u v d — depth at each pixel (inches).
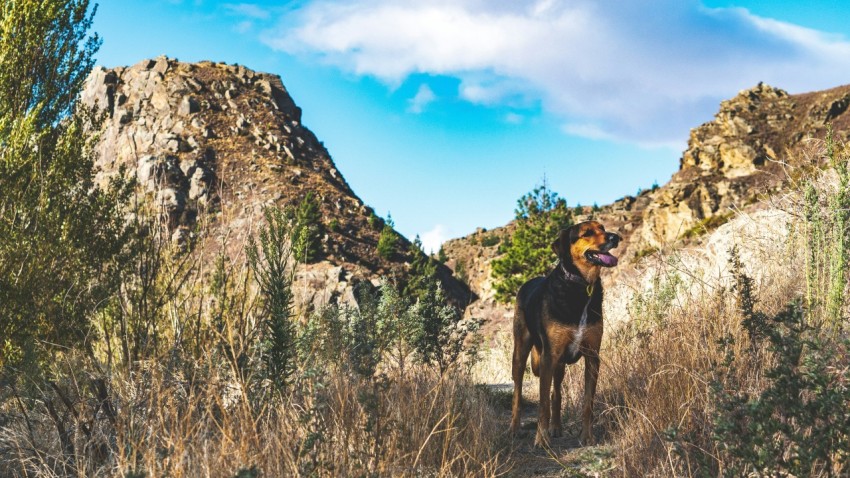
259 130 2940.5
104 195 287.4
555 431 213.8
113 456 151.6
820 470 116.3
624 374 217.0
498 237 3415.4
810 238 203.9
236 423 149.6
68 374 196.5
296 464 127.7
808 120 1609.3
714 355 188.9
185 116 2866.6
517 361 234.4
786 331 165.8
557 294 201.9
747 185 1430.9
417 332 231.8
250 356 184.1
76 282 254.5
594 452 153.4
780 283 237.5
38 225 271.1
